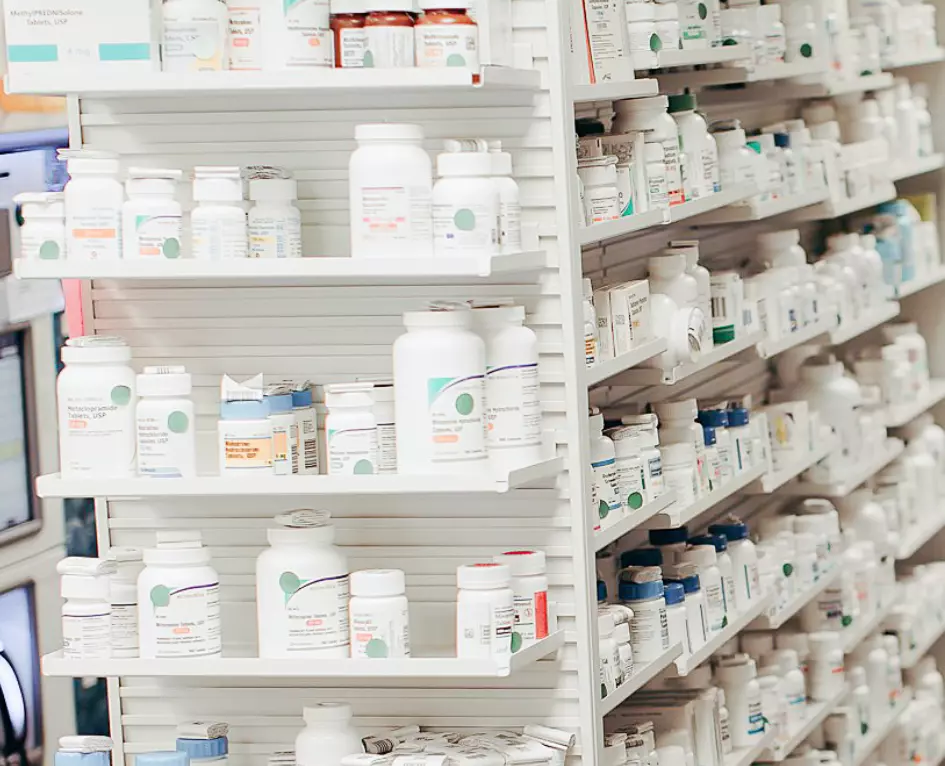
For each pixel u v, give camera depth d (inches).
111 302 116.4
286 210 106.0
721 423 148.2
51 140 143.6
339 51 102.0
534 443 106.1
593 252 139.5
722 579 144.3
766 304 163.2
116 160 104.5
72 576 106.3
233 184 102.3
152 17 101.3
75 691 147.8
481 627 101.2
